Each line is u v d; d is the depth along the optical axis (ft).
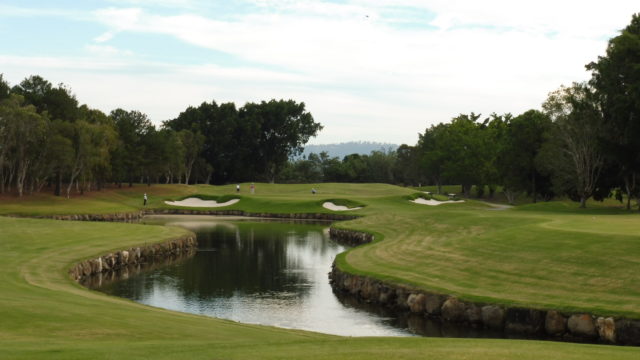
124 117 346.33
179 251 129.18
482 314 62.85
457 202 292.40
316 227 195.83
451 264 83.05
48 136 247.91
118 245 112.98
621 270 65.77
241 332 49.44
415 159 495.82
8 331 41.47
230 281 94.07
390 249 103.81
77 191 304.30
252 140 470.39
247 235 167.12
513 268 75.20
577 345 39.86
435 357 33.71
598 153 201.05
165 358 32.71
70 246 108.06
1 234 119.14
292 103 488.02
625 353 35.88
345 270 86.74
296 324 66.69
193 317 57.93
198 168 456.04
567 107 208.44
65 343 38.06
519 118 276.41
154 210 265.75
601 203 258.78
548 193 279.49
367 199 278.87
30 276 77.25
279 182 561.02
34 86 303.68
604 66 184.75
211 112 479.00
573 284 65.10
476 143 374.43
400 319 68.39
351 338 43.80
